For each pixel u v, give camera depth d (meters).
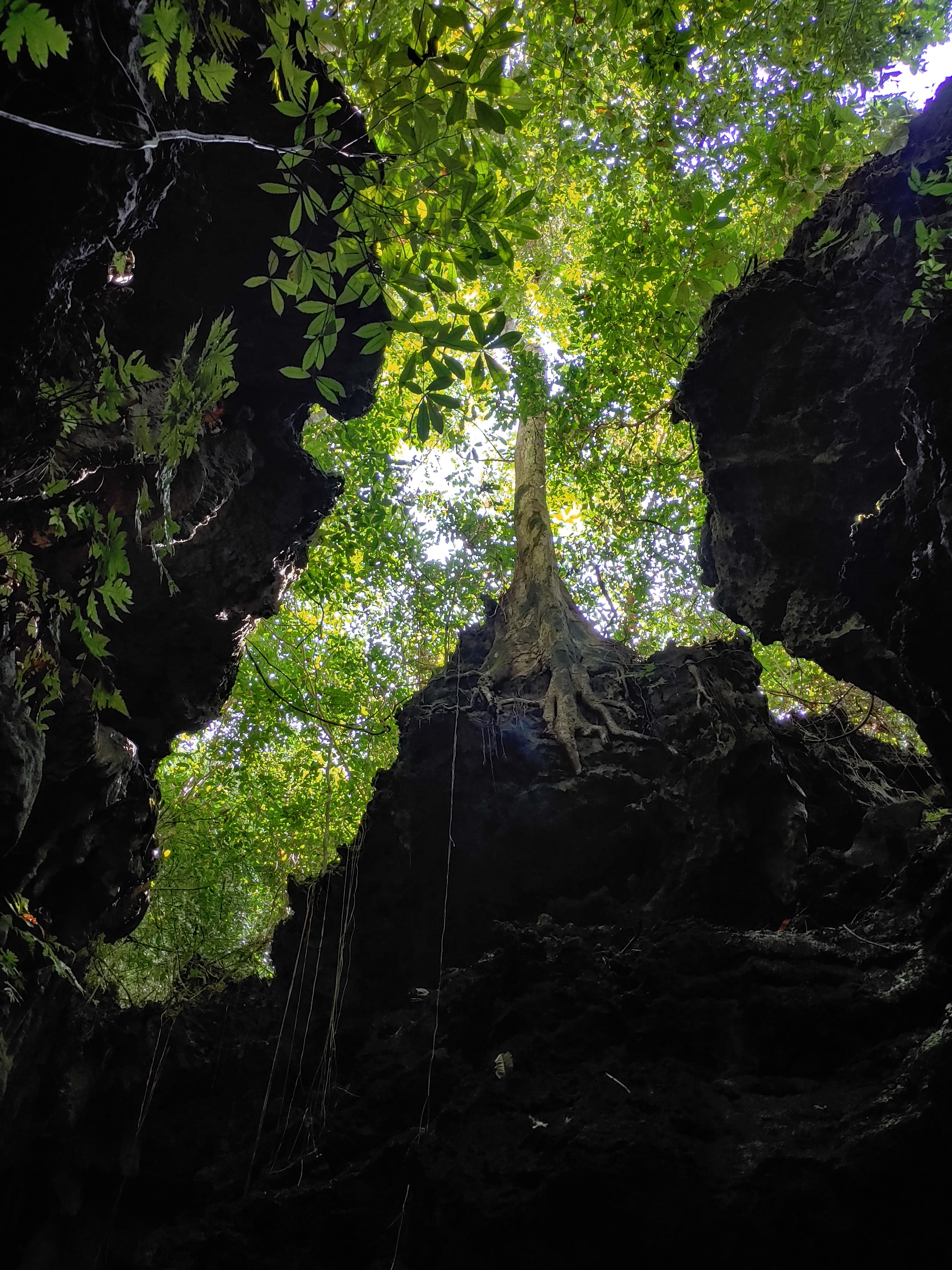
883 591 8.41
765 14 8.20
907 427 7.73
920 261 6.85
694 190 8.74
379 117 4.71
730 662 12.85
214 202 8.16
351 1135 9.70
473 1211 8.23
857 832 11.73
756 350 9.68
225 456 9.21
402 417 16.70
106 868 9.76
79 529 4.92
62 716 8.16
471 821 12.06
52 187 5.21
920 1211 7.04
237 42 7.18
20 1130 9.88
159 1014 11.58
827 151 6.97
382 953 11.99
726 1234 7.38
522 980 10.31
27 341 5.57
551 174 11.79
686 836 11.24
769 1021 8.77
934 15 8.90
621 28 7.64
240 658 11.12
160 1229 9.94
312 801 17.80
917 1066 7.67
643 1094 8.60
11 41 2.92
